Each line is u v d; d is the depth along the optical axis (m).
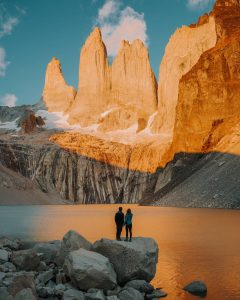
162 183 125.25
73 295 16.67
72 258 18.70
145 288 18.55
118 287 18.73
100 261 18.78
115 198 199.12
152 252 20.12
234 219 51.94
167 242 33.28
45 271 20.98
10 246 30.91
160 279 20.58
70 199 191.62
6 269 20.62
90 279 18.08
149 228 45.66
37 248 24.59
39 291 17.31
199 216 58.78
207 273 21.53
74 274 18.11
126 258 19.56
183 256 26.64
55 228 48.84
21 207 130.50
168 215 64.50
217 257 26.02
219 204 76.44
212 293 17.89
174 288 18.92
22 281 16.59
